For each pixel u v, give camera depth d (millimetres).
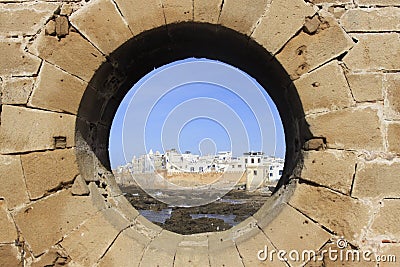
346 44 1759
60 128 1761
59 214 1745
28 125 1755
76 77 1777
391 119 1733
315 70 1758
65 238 1740
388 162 1716
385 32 1766
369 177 1714
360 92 1745
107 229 1753
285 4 1772
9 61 1780
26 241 1731
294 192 1755
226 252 1743
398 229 1696
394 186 1707
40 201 1740
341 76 1750
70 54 1780
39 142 1750
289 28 1768
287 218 1740
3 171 1740
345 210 1711
